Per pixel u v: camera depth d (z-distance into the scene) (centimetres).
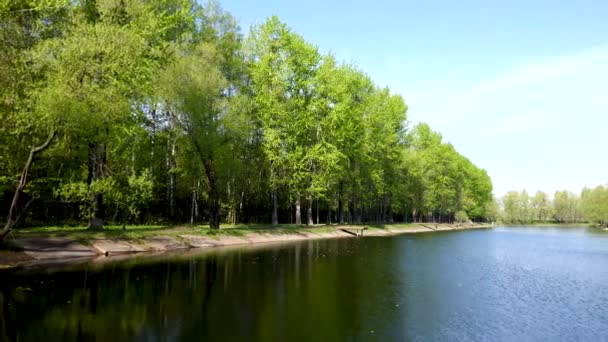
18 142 2639
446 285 2450
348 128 5844
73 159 3089
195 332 1477
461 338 1528
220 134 4228
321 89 5544
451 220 13625
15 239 2738
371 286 2347
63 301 1795
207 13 4819
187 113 4006
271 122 5134
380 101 7244
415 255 3856
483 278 2717
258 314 1723
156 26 3691
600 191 15688
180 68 3997
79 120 2478
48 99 2334
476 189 13912
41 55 2506
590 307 2006
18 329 1433
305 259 3284
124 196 3503
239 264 2916
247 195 6269
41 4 2588
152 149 4562
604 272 3081
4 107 2475
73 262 2681
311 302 1950
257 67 5184
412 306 1948
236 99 4566
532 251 4653
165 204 5162
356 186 6975
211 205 4484
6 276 2202
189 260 2984
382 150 7069
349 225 6912
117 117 2838
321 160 5384
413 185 8856
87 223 4094
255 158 5581
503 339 1531
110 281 2189
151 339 1391
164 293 2003
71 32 2734
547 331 1631
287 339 1445
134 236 3488
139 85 3034
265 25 5325
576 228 14262
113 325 1517
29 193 2970
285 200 6581
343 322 1661
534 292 2325
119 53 2650
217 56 4431
